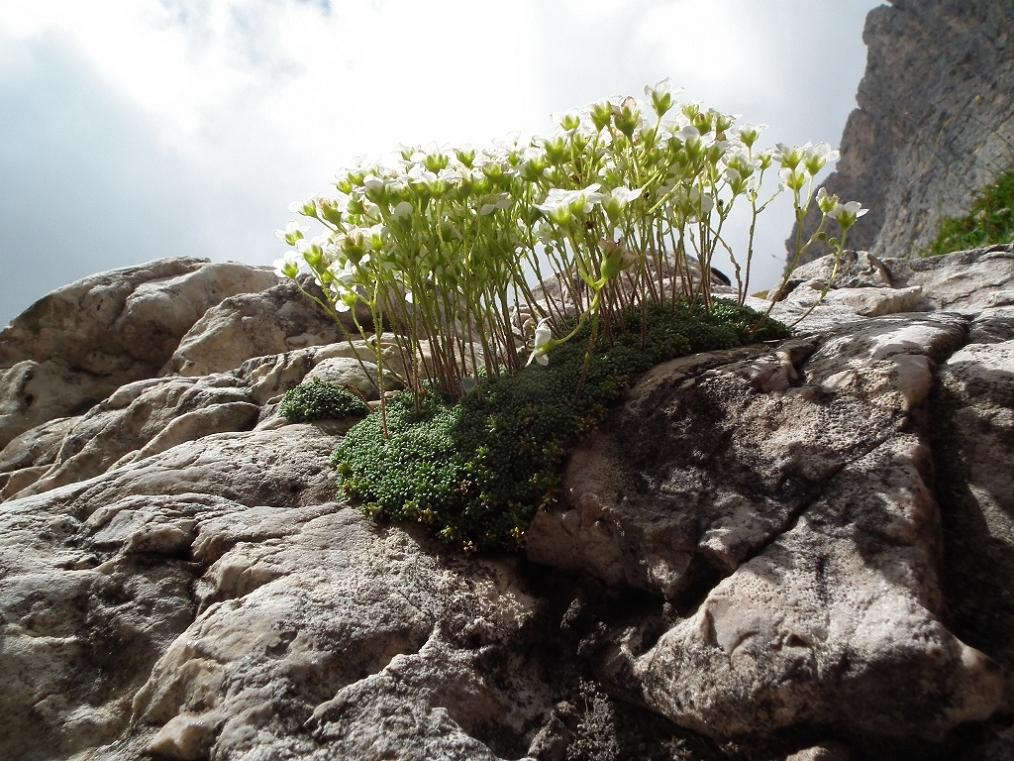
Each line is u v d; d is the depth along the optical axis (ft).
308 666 8.02
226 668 7.93
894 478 8.09
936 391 9.26
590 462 10.71
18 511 11.46
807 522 8.29
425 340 18.71
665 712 8.13
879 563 7.42
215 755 7.09
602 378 11.81
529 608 10.04
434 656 8.77
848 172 67.67
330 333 24.89
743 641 7.48
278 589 9.16
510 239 12.50
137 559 10.21
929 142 50.16
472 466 11.14
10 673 8.43
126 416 18.38
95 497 11.99
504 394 12.24
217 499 11.78
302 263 12.13
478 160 11.57
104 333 27.12
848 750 6.88
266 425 15.49
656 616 8.95
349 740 7.32
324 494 12.40
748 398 10.13
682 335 12.43
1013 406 8.52
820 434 9.10
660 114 11.35
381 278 12.39
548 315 16.62
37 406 25.45
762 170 12.08
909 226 48.14
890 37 60.34
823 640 7.05
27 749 7.89
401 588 9.73
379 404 15.66
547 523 10.49
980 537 7.90
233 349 23.91
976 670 6.33
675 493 9.64
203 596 9.71
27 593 9.40
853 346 10.58
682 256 15.60
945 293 19.81
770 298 20.01
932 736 6.46
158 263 29.84
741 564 8.27
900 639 6.63
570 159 11.33
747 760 7.47
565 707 9.05
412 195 11.20
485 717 8.55
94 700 8.56
